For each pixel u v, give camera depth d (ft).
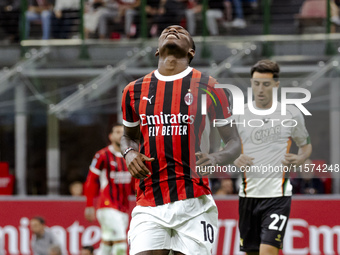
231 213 89.66
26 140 138.21
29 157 138.00
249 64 123.95
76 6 147.13
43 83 126.72
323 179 86.48
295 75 102.32
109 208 89.45
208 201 42.63
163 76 42.37
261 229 59.26
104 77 125.80
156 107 41.93
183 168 41.70
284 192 57.62
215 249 89.92
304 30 139.64
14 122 138.51
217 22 142.72
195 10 144.15
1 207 95.86
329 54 127.85
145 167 41.39
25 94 125.49
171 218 41.34
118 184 89.76
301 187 87.25
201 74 42.34
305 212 87.20
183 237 41.50
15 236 95.40
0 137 139.13
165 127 41.75
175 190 41.65
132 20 145.79
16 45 145.59
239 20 143.33
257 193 58.39
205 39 139.54
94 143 135.44
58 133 137.08
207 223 42.22
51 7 148.05
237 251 89.51
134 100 42.80
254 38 134.62
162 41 42.37
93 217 89.66
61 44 143.02
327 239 86.94
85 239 93.91
